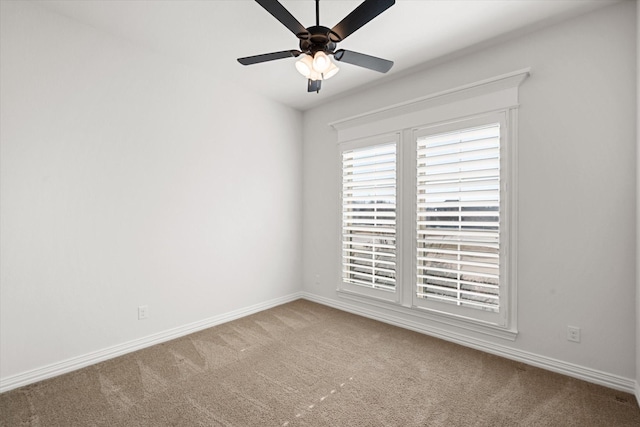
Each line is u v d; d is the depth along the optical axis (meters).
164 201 2.90
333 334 3.06
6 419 1.82
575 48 2.24
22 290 2.16
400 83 3.22
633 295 2.07
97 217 2.50
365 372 2.36
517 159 2.48
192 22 2.38
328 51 1.94
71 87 2.35
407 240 3.14
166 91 2.90
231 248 3.45
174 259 2.98
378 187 3.33
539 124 2.38
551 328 2.36
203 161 3.19
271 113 3.84
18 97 2.13
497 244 2.56
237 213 3.50
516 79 2.44
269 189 3.84
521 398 2.03
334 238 3.86
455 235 2.79
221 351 2.70
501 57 2.58
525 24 2.34
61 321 2.33
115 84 2.58
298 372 2.36
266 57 2.03
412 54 2.76
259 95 3.71
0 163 2.07
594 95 2.17
